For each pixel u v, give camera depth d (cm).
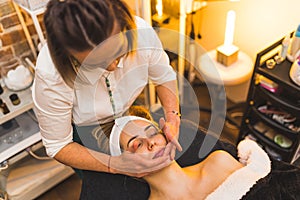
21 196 155
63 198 170
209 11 175
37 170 159
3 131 152
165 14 161
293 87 128
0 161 144
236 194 92
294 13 145
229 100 212
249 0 161
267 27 162
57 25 64
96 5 64
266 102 157
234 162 103
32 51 161
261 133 159
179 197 99
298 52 135
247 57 178
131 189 108
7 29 150
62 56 72
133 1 151
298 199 95
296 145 146
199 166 106
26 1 124
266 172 98
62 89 87
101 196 110
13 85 150
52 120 91
